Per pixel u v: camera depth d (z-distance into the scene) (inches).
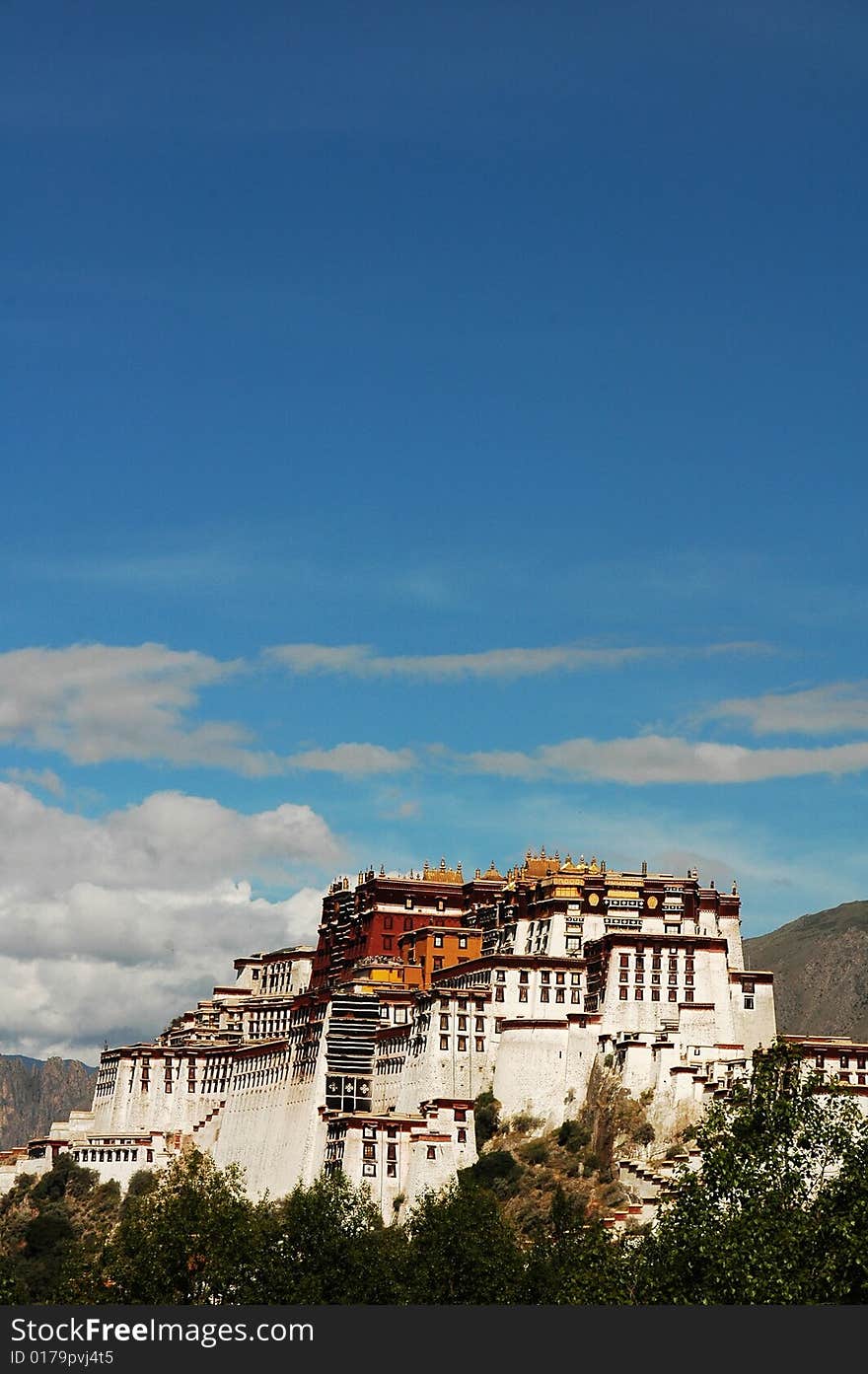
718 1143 6924.2
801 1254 6181.1
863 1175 6314.0
